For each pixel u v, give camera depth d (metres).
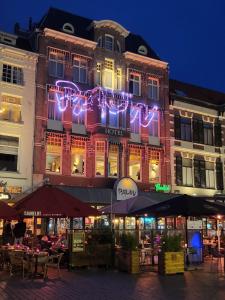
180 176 31.28
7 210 15.24
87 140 27.59
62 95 27.48
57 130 26.69
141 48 31.95
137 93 30.77
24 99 26.03
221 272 15.50
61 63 27.97
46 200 15.19
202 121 33.66
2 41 27.03
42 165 25.75
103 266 16.73
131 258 15.08
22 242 18.41
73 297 10.19
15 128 25.34
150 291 11.20
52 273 14.91
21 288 11.42
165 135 31.02
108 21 29.97
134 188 27.55
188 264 17.27
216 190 33.12
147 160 29.80
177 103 32.25
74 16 30.50
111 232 17.09
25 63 26.52
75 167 27.17
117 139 28.28
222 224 29.59
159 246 16.41
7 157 24.95
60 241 18.09
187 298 10.22
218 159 33.94
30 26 30.86
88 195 25.89
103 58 29.39
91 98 28.27
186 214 16.06
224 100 38.06
